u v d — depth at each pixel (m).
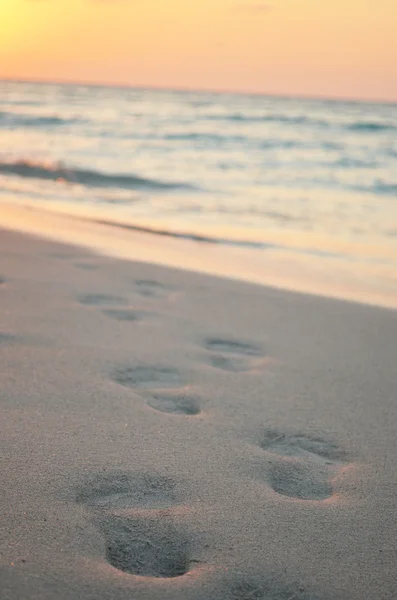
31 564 1.38
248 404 2.42
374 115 39.84
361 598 1.39
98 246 5.37
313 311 3.86
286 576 1.44
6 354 2.68
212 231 6.82
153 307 3.62
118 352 2.83
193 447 2.02
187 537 1.54
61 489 1.70
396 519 1.71
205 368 2.75
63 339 2.93
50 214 7.11
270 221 7.57
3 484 1.70
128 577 1.38
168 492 1.74
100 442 1.99
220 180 10.99
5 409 2.17
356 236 6.88
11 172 10.74
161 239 6.17
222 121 27.97
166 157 14.20
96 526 1.55
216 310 3.69
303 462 2.01
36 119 23.78
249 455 2.00
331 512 1.72
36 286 3.79
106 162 12.70
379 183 11.23
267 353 3.03
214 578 1.40
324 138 20.84
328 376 2.79
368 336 3.42
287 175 12.02
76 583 1.34
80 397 2.32
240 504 1.71
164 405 2.33
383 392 2.65
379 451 2.13
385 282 4.98
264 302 3.98
